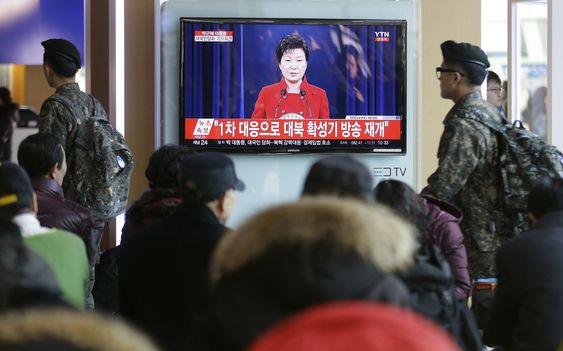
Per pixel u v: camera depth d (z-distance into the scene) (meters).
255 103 11.76
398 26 11.92
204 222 5.41
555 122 12.09
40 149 7.27
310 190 4.48
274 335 2.31
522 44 22.08
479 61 8.88
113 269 7.96
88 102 9.60
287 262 3.17
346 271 3.17
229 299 3.23
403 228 3.31
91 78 12.10
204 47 11.68
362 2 11.92
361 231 3.18
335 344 2.19
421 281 5.18
